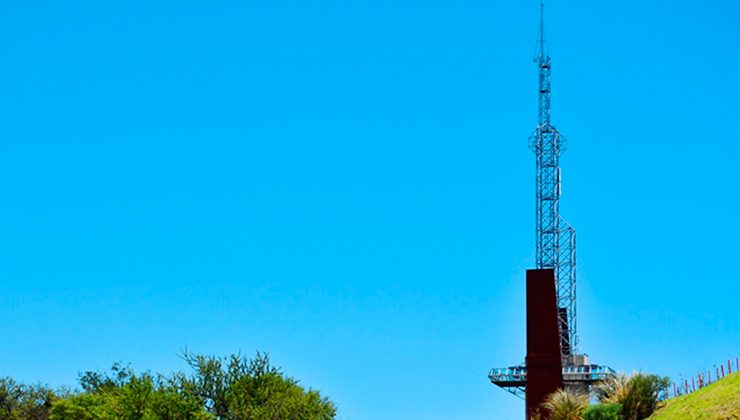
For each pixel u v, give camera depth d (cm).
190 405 5803
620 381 4906
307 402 6075
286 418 5834
